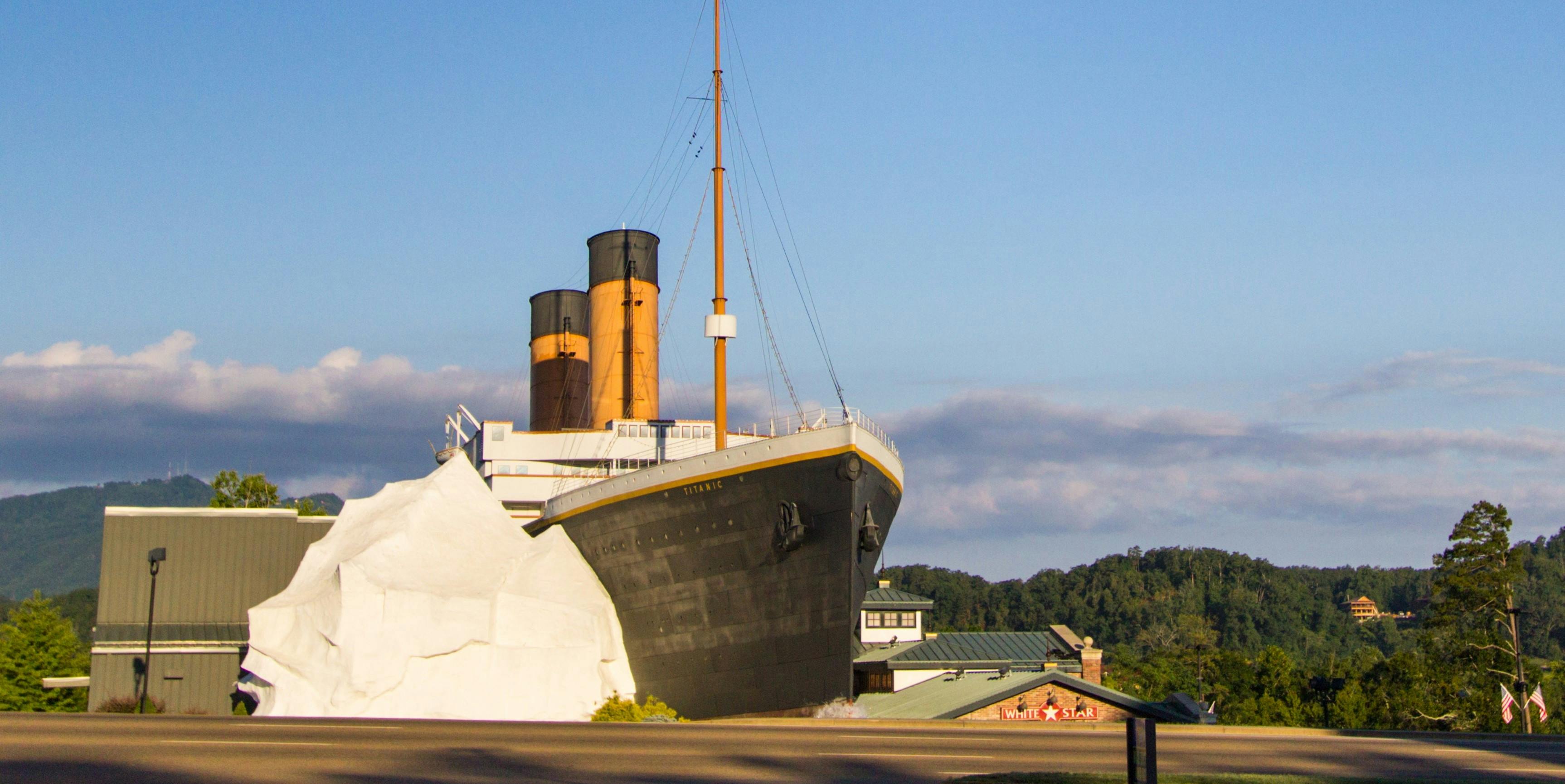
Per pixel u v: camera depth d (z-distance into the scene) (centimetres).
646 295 6181
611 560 4528
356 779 1905
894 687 5497
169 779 1872
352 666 4000
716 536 4162
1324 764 2391
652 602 4394
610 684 4394
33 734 2389
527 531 5188
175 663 5150
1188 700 4850
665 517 4291
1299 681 9262
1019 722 3175
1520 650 6047
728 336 4581
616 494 4462
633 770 2042
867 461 3950
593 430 5994
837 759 2233
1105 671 11819
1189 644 16975
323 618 4131
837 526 3916
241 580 5350
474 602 4197
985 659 5631
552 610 4319
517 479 5897
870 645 6275
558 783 1897
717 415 4506
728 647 4200
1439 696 7194
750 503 4053
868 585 4181
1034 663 5588
